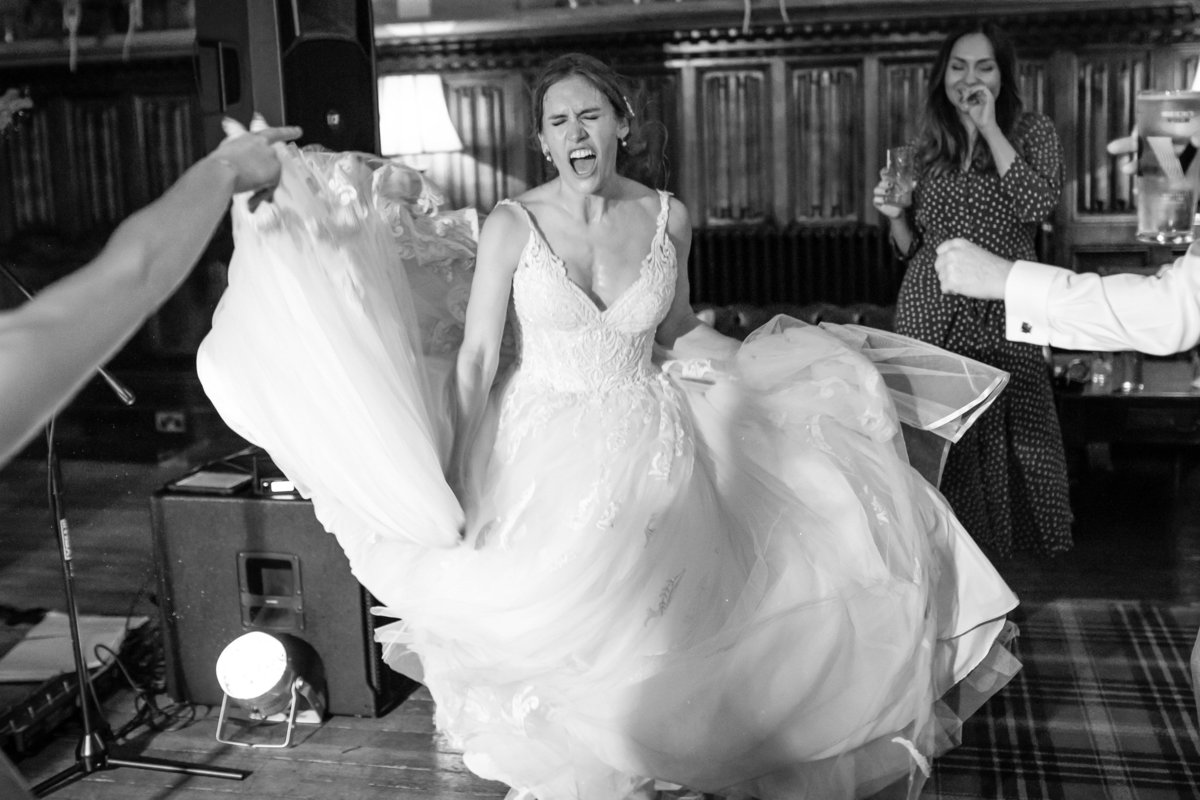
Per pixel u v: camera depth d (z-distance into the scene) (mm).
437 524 2670
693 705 2730
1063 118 6559
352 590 3477
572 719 2727
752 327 6492
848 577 2883
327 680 3547
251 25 3082
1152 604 4285
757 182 6883
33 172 7016
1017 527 4551
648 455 2902
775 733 2781
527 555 2809
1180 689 3623
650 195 3166
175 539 3539
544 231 3021
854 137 6773
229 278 2566
